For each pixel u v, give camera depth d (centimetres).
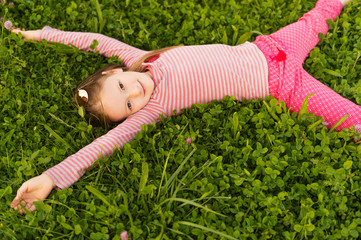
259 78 311
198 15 371
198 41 357
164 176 259
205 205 242
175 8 382
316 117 280
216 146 278
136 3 389
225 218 239
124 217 239
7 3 379
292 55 312
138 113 298
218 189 255
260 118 280
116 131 280
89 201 248
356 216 235
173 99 304
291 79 305
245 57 317
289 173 251
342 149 260
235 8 373
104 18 372
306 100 273
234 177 248
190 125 285
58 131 289
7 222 241
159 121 299
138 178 260
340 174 245
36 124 299
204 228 222
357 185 244
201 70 309
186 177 256
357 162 257
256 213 237
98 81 296
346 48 335
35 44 336
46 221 238
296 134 270
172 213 234
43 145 289
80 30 367
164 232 234
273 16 369
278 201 237
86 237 235
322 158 261
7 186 259
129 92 291
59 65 333
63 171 255
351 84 316
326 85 320
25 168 262
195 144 275
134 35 369
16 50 338
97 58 345
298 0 372
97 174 267
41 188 247
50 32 346
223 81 310
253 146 278
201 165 266
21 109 302
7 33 354
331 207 239
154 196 251
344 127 282
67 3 381
